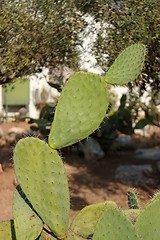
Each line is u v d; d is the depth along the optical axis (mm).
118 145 11109
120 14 5230
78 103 2402
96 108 2400
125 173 8102
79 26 5812
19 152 2340
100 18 5555
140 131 13344
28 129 12812
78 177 8250
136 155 10625
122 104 9867
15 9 5699
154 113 9141
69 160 9914
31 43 5930
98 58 5641
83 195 6906
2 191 6859
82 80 2418
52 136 2375
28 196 2342
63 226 2344
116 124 10031
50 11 5781
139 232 2145
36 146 2324
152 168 8531
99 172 8742
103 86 2408
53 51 6070
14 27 5762
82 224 2424
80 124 2389
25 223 2363
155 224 2141
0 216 5664
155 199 2242
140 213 2182
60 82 7004
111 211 2059
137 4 5023
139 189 7309
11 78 6449
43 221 2371
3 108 16125
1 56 5895
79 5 5695
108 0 5223
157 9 4961
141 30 5023
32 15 5820
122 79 2500
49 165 2316
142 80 5879
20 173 2344
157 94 6809
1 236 2520
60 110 2398
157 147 11984
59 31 5922
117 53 5355
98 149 10180
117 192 7121
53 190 2322
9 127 14430
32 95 16469
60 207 2336
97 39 5547
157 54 5398
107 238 2053
